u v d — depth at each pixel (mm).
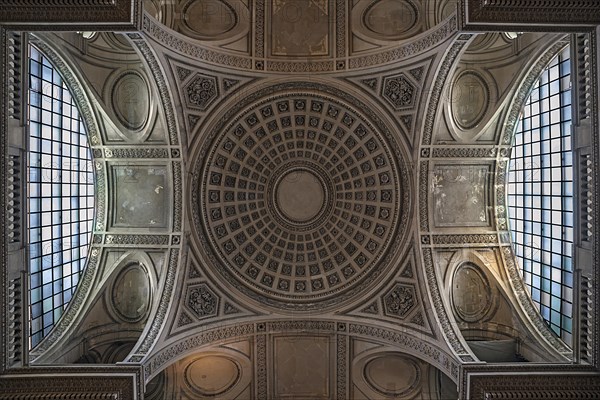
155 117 20531
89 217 22234
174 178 20906
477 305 21766
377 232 21969
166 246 21000
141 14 15930
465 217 21781
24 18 14625
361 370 22062
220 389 22406
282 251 22594
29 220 18078
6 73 14688
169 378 22219
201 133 20922
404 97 20594
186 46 19250
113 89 20766
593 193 15102
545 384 16031
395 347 20984
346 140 21922
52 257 19781
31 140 18312
